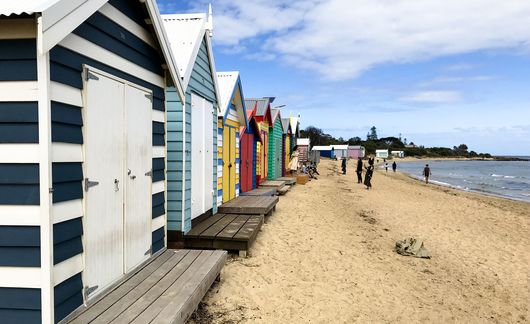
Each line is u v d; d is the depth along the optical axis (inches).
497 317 213.2
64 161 118.0
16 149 108.7
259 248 285.9
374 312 200.7
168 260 190.1
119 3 154.7
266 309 190.5
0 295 110.9
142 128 177.5
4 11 100.9
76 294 126.6
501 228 491.8
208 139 318.7
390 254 316.5
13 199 109.0
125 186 160.7
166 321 124.1
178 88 208.4
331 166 2086.6
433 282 259.4
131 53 165.9
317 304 202.4
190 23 278.5
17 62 108.5
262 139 681.6
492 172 2790.4
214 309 184.7
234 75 420.5
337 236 355.6
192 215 280.4
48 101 108.8
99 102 138.8
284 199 565.9
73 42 123.0
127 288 151.6
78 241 127.1
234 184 446.6
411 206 642.2
